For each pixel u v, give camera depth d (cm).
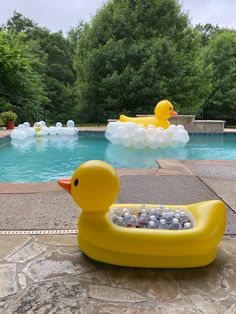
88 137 1091
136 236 178
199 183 396
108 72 1716
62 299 158
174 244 177
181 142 830
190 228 191
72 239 227
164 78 1638
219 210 193
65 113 2084
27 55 1652
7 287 167
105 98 1767
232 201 323
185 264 183
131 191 355
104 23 1744
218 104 2009
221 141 1048
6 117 1130
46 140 977
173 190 362
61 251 208
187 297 162
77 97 2033
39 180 492
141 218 202
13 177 511
